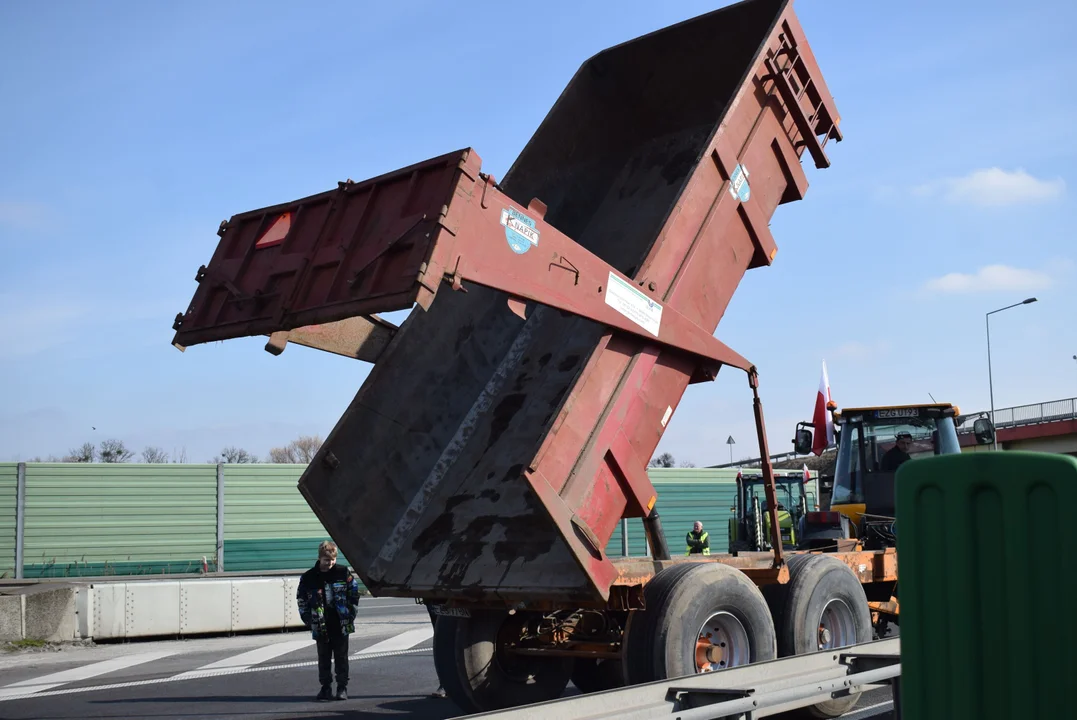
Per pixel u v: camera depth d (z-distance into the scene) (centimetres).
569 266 583
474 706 749
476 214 521
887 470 1166
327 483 682
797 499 2252
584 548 581
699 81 852
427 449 741
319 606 916
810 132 808
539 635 770
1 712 874
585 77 862
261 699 924
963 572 224
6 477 2641
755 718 443
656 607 622
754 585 681
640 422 648
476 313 780
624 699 405
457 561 668
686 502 3562
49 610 1393
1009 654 216
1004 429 4600
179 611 1503
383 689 977
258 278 588
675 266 690
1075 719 205
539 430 695
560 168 831
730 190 739
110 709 880
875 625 945
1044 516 214
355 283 524
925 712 228
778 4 794
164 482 2838
